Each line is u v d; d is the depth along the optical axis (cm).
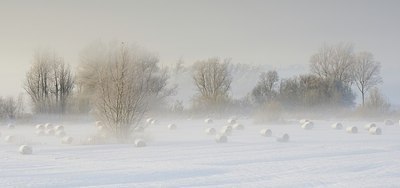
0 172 1878
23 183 1633
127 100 3312
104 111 3316
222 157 2339
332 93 7569
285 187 1558
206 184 1616
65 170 1920
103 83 3362
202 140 3309
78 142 3159
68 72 7112
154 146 2922
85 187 1566
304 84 7962
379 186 1564
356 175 1780
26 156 2452
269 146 2856
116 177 1742
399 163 2078
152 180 1694
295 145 2903
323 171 1878
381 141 3114
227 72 8206
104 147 2883
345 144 2925
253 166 2008
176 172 1841
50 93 7050
